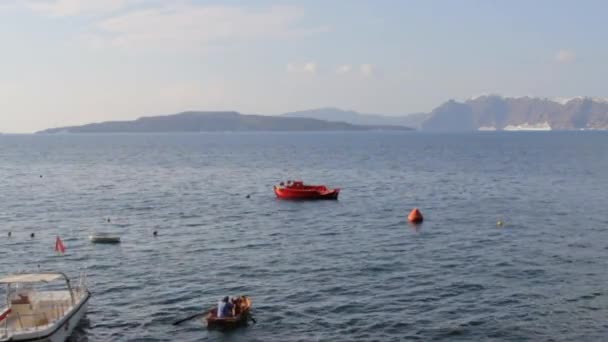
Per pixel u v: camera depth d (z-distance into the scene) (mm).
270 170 150375
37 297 36312
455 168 150250
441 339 33375
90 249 56875
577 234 61219
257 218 75250
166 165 170125
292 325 35656
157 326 35781
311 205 86875
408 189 105938
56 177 133625
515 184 110812
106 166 167375
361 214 77562
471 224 68438
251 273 47344
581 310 37469
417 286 43125
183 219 74812
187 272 47844
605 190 98562
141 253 54938
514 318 36281
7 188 110812
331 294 41500
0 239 62156
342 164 168750
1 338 29672
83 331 34938
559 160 174375
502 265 48750
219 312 36031
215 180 125812
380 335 34000
